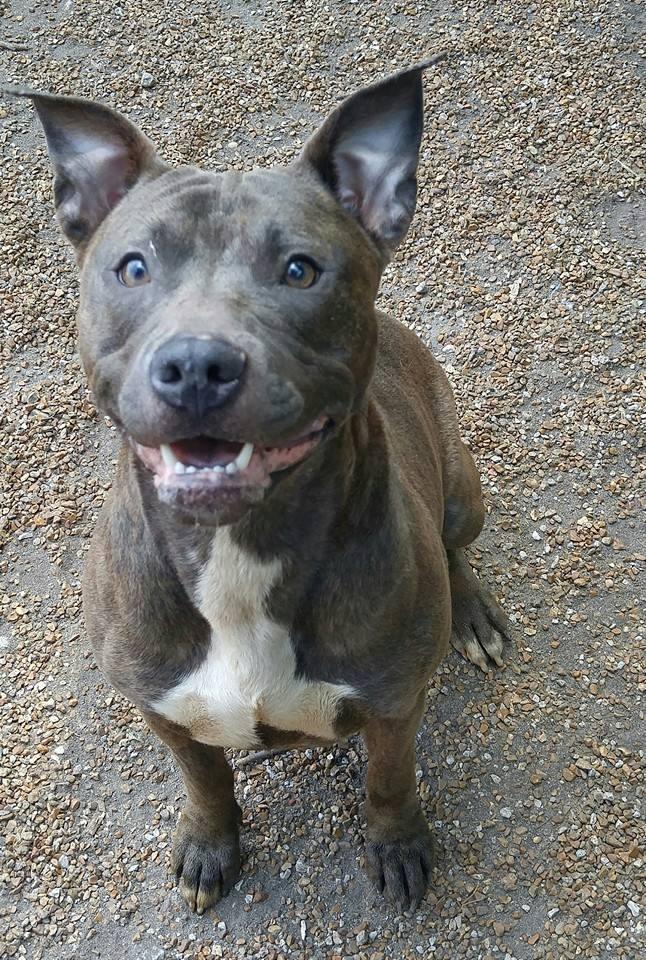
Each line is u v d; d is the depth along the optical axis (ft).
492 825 3.64
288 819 3.66
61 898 3.57
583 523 4.18
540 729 3.79
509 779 3.71
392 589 2.93
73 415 4.50
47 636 4.00
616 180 5.13
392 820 3.47
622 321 4.65
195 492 2.54
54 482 4.34
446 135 5.40
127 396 2.53
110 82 5.82
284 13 6.17
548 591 4.04
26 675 3.93
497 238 4.95
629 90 5.52
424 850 3.53
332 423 2.73
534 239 4.93
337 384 2.71
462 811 3.66
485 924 3.49
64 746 3.80
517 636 3.96
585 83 5.57
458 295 4.77
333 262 2.71
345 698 3.02
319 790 3.70
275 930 3.50
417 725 3.25
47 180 5.33
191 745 3.22
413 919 3.50
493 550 4.14
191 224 2.67
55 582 4.12
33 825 3.67
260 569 2.83
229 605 2.88
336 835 3.62
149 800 3.71
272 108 5.66
